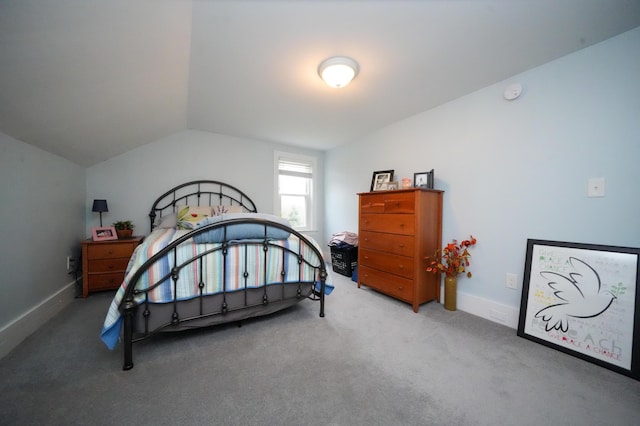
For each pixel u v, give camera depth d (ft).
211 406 3.68
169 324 4.94
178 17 4.17
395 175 9.63
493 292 6.66
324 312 7.06
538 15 4.28
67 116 5.66
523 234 6.13
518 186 6.20
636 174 4.65
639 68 4.60
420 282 7.31
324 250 14.06
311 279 6.69
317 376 4.37
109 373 4.36
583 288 5.07
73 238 8.16
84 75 4.65
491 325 6.35
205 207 10.16
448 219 7.71
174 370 4.48
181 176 10.66
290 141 12.35
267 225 5.93
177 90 6.82
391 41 4.96
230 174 11.62
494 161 6.64
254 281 5.78
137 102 6.55
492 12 4.20
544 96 5.75
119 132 7.80
